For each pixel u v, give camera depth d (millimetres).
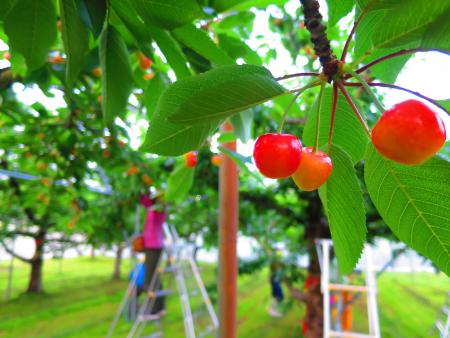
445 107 124
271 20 537
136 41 208
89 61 288
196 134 158
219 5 220
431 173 135
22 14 184
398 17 128
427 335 1239
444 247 142
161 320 1502
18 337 1268
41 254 1955
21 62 297
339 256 164
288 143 145
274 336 1264
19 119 603
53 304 1800
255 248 1289
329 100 173
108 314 1611
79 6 165
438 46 122
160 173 1023
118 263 2695
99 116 553
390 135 113
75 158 703
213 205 1110
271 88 126
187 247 1428
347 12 170
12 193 1135
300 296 993
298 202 1036
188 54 221
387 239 932
